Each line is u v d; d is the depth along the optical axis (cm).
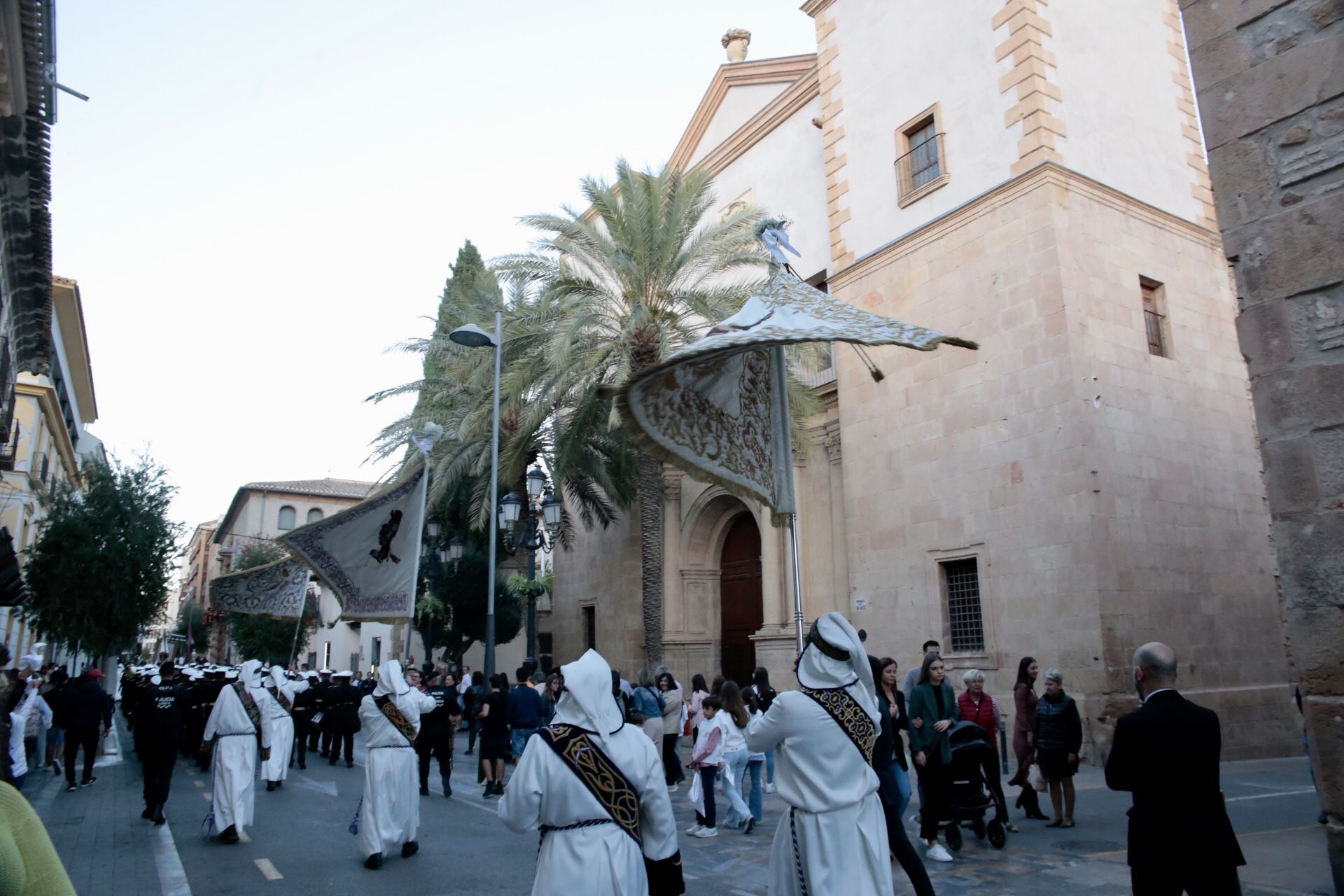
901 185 1827
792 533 602
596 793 385
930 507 1664
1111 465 1459
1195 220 1756
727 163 2514
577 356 1945
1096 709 1349
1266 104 600
